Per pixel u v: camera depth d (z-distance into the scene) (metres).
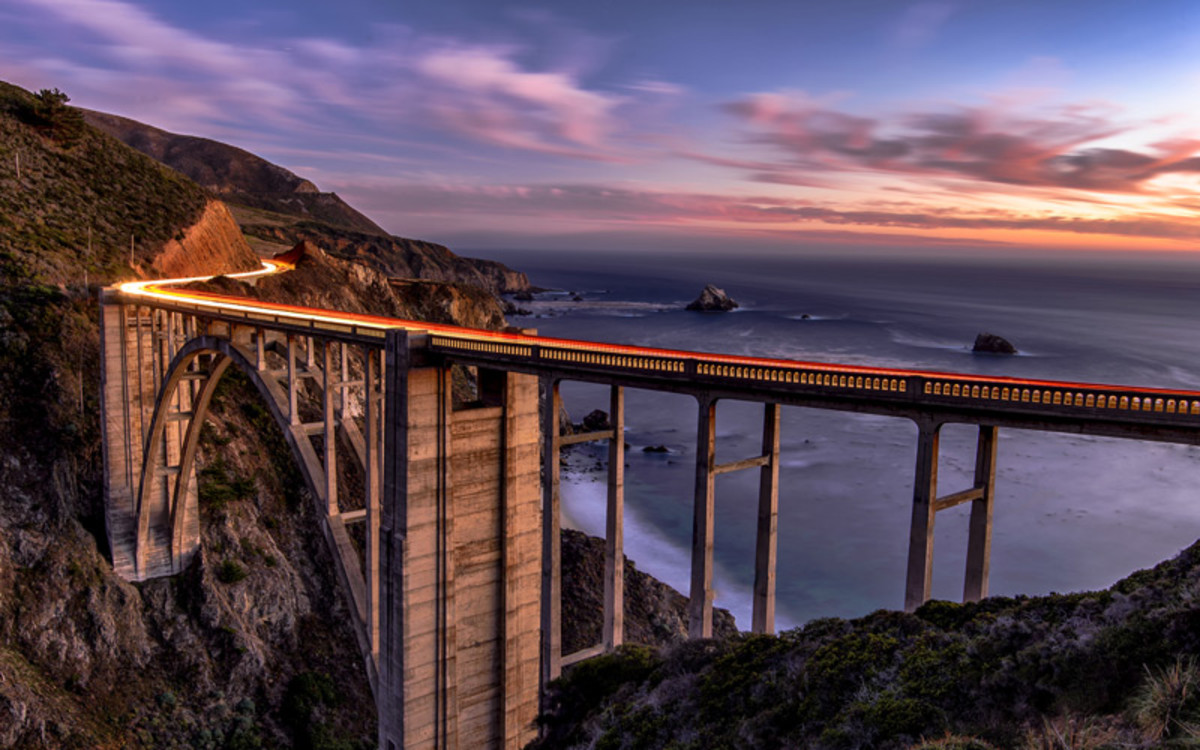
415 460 32.12
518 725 36.25
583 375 28.03
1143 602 17.08
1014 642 17.45
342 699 49.66
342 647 53.31
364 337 34.25
